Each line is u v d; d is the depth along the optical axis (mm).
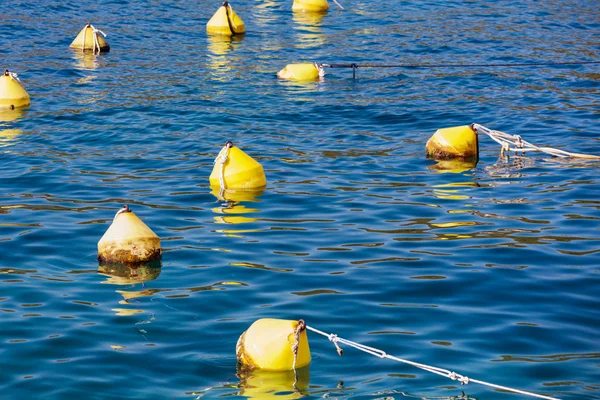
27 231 10320
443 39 25234
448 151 13859
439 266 9258
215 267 9242
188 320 7902
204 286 8719
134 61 22094
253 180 12211
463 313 8055
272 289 8641
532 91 18938
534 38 25562
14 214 10945
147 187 12211
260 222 10758
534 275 9000
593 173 13031
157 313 8039
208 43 24672
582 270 9125
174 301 8336
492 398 6492
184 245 9930
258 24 27766
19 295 8430
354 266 9266
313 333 7660
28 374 6812
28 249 9742
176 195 11844
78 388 6590
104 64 21641
